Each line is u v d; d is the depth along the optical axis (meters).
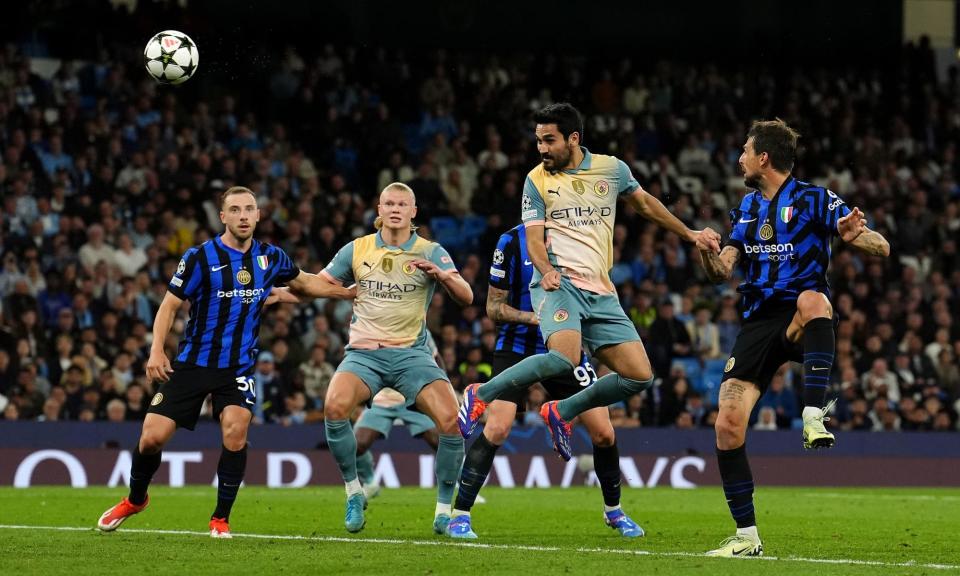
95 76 83.00
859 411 68.81
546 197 27.72
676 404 67.00
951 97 99.31
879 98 98.56
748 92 97.38
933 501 50.72
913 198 89.19
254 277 29.59
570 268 27.50
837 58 101.06
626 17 99.50
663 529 34.78
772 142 25.95
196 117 82.50
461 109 90.88
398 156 83.62
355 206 78.25
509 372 27.20
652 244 79.00
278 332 66.06
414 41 96.00
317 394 64.50
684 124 94.50
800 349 25.83
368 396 31.67
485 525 35.66
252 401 29.69
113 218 72.38
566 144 27.53
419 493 53.22
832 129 95.81
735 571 22.53
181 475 58.72
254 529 33.12
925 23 101.69
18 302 64.44
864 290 78.50
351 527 30.91
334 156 84.25
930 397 70.31
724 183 90.81
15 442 57.31
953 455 67.12
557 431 28.11
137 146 78.75
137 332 65.00
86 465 57.62
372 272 31.75
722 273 26.45
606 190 27.78
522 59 97.44
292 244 74.19
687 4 100.06
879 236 25.53
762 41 100.56
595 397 27.94
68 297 67.56
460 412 27.38
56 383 62.91
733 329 73.25
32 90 80.44
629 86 95.44
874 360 73.00
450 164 85.12
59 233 70.62
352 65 89.75
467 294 31.11
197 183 76.94
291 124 86.44
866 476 65.88
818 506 47.19
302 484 59.72
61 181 73.44
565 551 26.11
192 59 37.44
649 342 69.62
